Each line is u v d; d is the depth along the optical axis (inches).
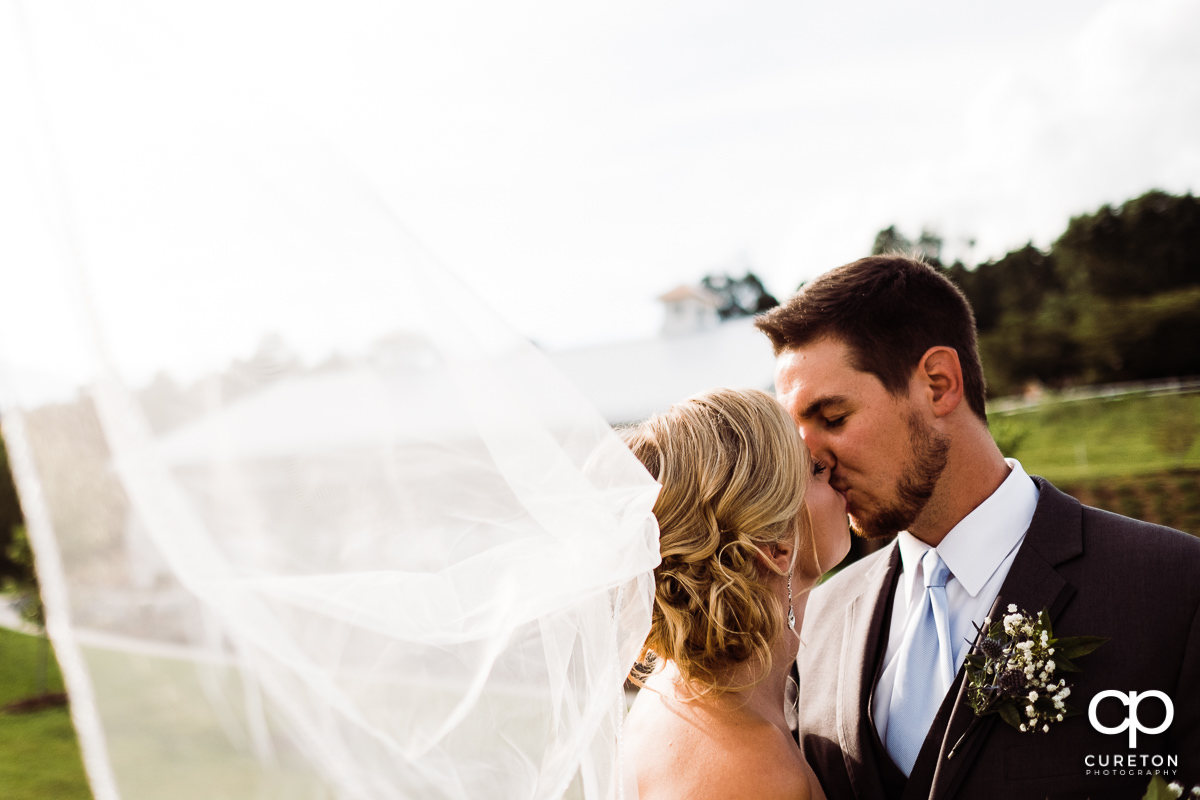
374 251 41.0
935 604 70.2
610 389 829.2
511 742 44.0
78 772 347.3
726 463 56.8
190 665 34.5
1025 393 1086.4
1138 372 1018.1
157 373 35.1
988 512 68.9
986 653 62.8
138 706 33.6
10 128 35.1
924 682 69.7
